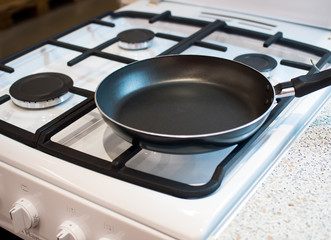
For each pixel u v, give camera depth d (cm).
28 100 68
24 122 67
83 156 54
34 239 61
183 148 50
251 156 55
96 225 50
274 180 52
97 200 49
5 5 91
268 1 98
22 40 97
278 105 62
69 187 51
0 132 60
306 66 75
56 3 101
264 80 61
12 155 56
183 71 70
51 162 54
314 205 48
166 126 60
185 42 83
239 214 47
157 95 67
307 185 51
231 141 51
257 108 63
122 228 48
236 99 65
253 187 52
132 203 47
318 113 65
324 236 45
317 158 55
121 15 102
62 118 60
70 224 52
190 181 54
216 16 100
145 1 111
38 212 56
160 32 97
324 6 92
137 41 88
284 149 58
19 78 80
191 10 104
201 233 44
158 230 46
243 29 90
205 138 48
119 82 66
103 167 52
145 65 68
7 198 60
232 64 67
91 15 110
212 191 48
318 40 88
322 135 60
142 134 49
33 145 57
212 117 62
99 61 86
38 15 98
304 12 95
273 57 85
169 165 56
